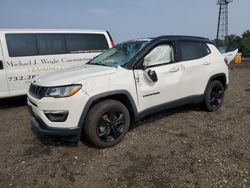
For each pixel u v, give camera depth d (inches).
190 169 126.0
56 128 137.2
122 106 152.9
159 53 173.2
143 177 120.4
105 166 131.3
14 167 133.3
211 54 213.2
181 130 177.0
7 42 247.6
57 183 118.3
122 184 115.7
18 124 203.5
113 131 151.6
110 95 147.2
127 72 154.7
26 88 259.9
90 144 155.9
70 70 163.5
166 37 180.9
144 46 166.7
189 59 192.5
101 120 145.7
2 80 245.4
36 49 263.4
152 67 167.3
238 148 147.3
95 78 142.9
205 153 142.0
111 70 150.6
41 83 145.8
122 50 180.9
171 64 177.8
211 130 176.2
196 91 198.4
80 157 141.3
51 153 147.5
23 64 255.3
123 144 155.8
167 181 116.6
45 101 136.4
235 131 173.5
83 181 119.2
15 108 257.8
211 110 216.2
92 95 140.0
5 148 157.2
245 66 662.5
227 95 284.5
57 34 277.6
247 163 130.4
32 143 163.0
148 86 163.8
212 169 125.3
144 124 188.4
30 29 264.1
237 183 113.7
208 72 205.2
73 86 135.6
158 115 208.7
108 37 317.4
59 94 134.6
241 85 355.9
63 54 279.7
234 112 216.5
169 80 175.0
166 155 140.9
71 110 135.4
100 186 115.0
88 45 299.1
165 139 162.1
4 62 245.3
